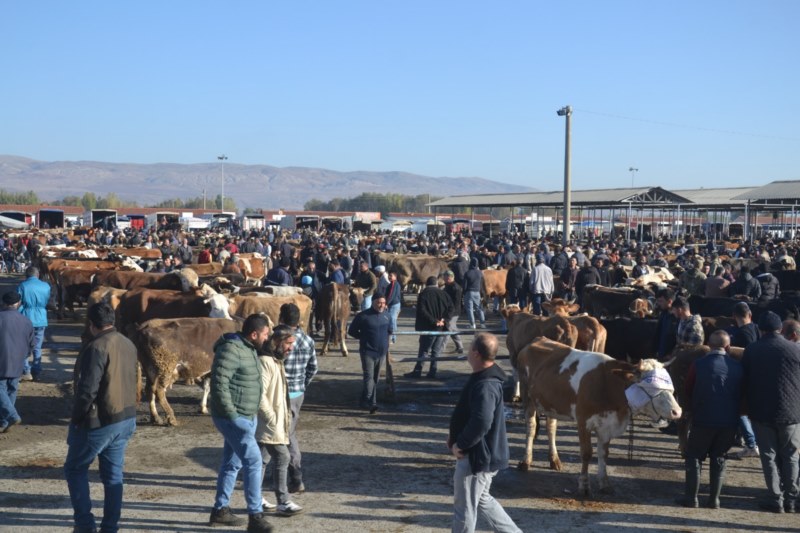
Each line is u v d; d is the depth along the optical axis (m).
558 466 9.16
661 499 8.23
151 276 20.69
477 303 20.73
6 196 176.00
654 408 7.71
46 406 11.88
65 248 31.92
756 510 7.94
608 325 12.32
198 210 112.88
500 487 8.50
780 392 7.71
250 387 6.93
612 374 8.11
